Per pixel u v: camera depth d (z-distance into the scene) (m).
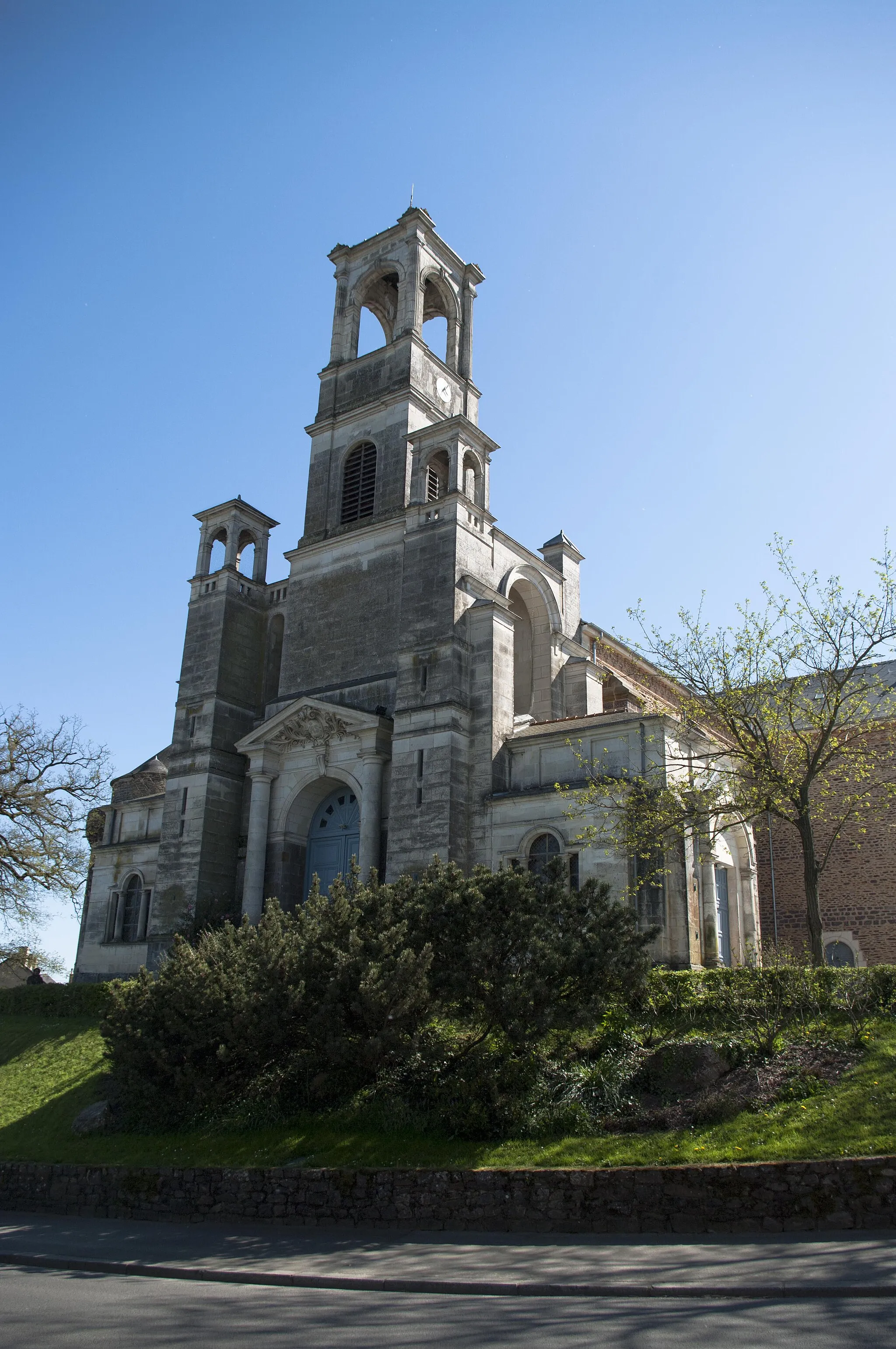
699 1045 18.86
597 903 21.19
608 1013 21.30
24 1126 25.02
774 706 27.66
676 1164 15.23
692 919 30.19
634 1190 14.89
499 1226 15.52
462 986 19.53
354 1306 11.54
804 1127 15.77
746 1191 14.30
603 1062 19.30
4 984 56.56
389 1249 14.67
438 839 33.41
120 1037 22.36
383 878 35.78
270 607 45.75
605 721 33.47
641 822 26.98
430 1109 19.11
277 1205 17.77
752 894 36.19
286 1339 9.91
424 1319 10.57
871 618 26.33
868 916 39.03
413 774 34.84
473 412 47.25
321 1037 19.97
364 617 40.00
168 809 41.72
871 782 36.38
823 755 29.02
